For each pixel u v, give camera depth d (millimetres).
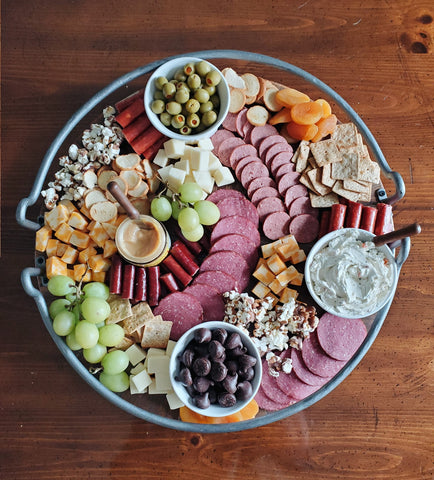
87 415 677
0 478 668
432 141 739
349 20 760
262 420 579
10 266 703
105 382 590
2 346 688
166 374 586
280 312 597
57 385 681
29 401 679
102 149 624
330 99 732
